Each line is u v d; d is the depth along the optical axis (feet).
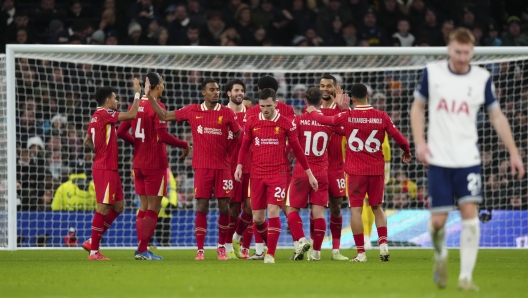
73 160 176.55
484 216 162.40
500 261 113.70
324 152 112.06
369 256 129.08
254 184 104.78
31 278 78.59
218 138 113.80
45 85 193.06
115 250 153.17
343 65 174.81
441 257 63.98
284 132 102.42
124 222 165.07
